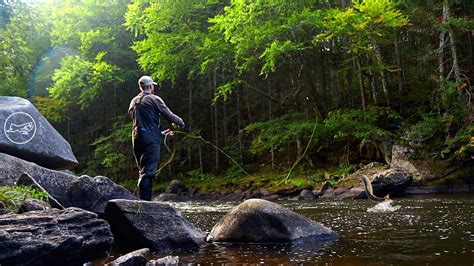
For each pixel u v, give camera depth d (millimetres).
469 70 19375
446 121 15586
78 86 24938
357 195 13297
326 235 5105
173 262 3877
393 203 9836
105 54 25312
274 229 4996
